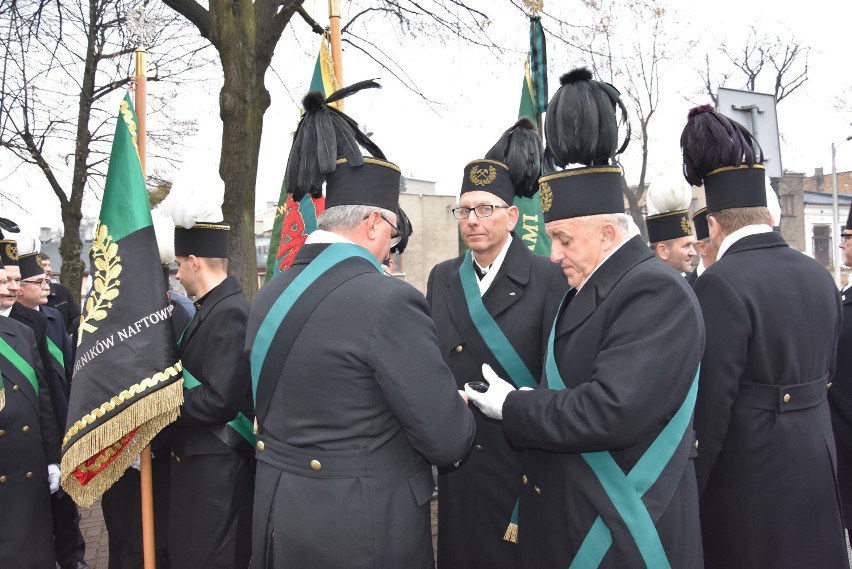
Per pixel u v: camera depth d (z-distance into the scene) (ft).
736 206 7.18
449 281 8.68
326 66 11.21
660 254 12.17
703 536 7.27
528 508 6.33
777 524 6.73
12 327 9.62
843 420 10.16
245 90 20.13
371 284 5.80
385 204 6.35
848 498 10.12
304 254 6.27
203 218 8.62
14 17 26.27
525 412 5.84
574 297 6.18
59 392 13.35
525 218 12.32
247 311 8.32
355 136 6.56
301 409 5.78
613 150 5.93
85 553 13.23
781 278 6.82
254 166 22.35
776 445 6.74
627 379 5.24
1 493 8.98
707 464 6.84
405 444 6.05
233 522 8.30
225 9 19.95
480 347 8.06
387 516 5.74
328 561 5.60
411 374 5.58
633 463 5.61
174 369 7.71
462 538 8.06
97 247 7.89
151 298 7.75
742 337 6.65
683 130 7.59
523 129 8.68
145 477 8.29
